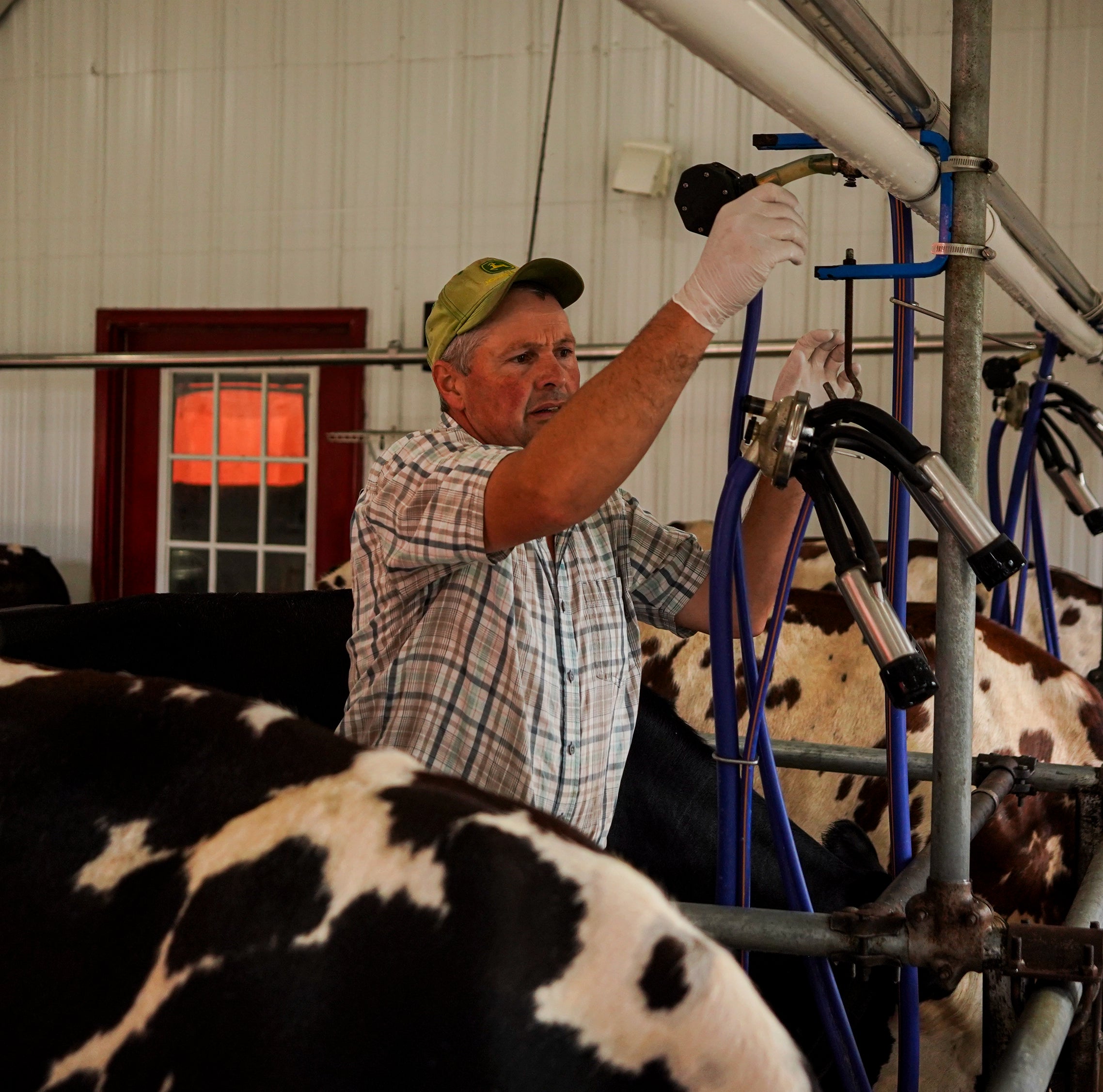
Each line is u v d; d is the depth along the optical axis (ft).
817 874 4.69
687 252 14.37
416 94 15.12
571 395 4.24
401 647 3.79
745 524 4.07
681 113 14.37
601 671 4.01
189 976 1.82
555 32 14.66
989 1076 3.19
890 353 13.37
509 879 1.82
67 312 16.24
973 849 6.52
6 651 4.68
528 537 3.30
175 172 15.85
